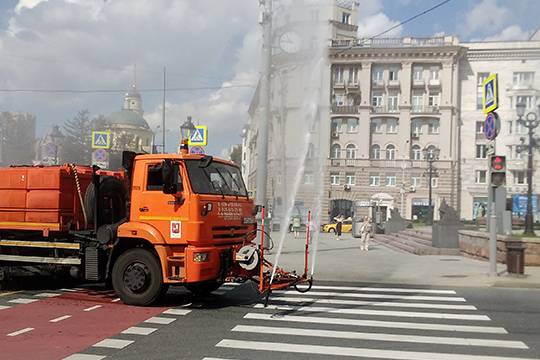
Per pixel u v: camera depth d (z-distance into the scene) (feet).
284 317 27.04
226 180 31.22
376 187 194.49
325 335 23.24
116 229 29.71
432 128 198.08
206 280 28.12
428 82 198.08
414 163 194.29
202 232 27.96
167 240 28.17
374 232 116.98
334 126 200.34
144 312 27.68
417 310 29.78
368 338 22.81
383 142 198.39
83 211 32.04
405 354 20.29
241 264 28.12
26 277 34.71
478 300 33.58
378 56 196.95
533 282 39.63
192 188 28.09
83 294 32.91
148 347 20.76
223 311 28.40
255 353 20.11
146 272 28.86
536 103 195.21
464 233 63.98
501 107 199.31
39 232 32.81
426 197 192.24
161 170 28.84
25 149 124.88
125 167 29.63
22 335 22.44
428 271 47.34
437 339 22.84
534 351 20.99
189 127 73.87
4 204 33.01
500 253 53.42
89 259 30.60
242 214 31.71
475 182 198.59
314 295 34.81
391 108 198.39
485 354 20.47
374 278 43.01
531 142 92.63
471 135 200.23
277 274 29.30
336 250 72.28
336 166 195.72
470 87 201.16
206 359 19.24
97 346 20.81
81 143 191.31
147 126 224.12
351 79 201.26
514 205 165.68
